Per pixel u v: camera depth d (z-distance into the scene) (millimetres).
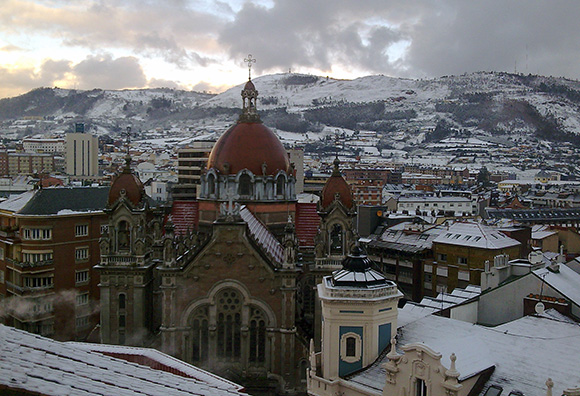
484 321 67000
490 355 43875
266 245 67312
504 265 70562
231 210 64938
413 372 41000
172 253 65312
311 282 74375
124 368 26328
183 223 83562
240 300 65375
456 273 111750
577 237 142875
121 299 71625
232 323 65750
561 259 82375
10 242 102375
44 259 101000
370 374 46906
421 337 48469
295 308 67312
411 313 61469
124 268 70500
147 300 73125
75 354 25516
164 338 65250
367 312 48656
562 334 47969
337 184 71562
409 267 120125
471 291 70750
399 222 141375
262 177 77000
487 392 39906
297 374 65312
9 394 17562
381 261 126250
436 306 65125
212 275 65000
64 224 103000
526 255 124125
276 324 65125
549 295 61688
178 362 40031
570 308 59188
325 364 49656
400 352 46906
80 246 106125
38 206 101312
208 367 65750
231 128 80500
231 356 66125
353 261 51594
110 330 71375
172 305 65125
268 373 65250
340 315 48938
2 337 24250
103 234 71688
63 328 103750
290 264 64562
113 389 20797
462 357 42625
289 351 64688
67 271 103938
